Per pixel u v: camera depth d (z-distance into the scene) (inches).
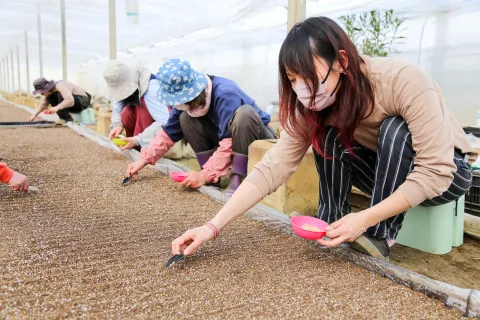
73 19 356.5
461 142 55.9
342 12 196.2
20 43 611.5
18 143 151.6
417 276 48.8
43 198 80.0
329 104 49.7
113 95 112.5
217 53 385.4
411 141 50.7
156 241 60.3
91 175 102.1
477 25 159.3
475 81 160.1
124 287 46.0
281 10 227.8
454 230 71.1
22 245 55.9
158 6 244.8
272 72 304.8
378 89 50.9
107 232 63.1
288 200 83.6
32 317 38.9
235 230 67.4
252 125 86.3
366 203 93.1
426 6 168.9
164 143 97.2
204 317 40.8
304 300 45.1
